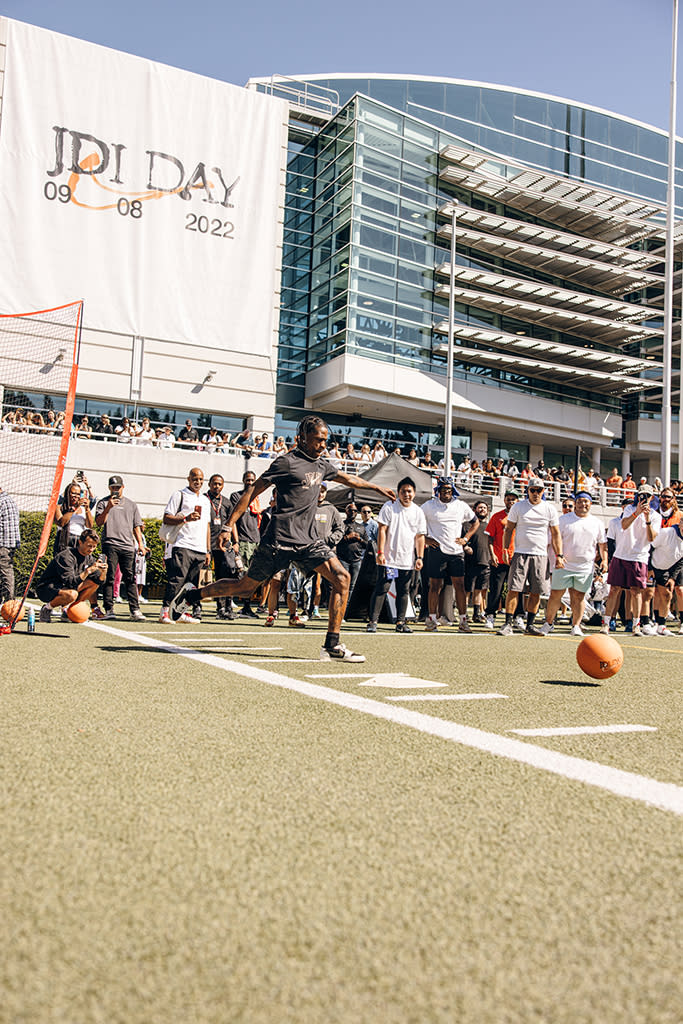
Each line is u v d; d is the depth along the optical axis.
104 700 3.94
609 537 11.79
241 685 4.57
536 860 2.01
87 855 1.93
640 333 41.56
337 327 32.97
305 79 36.94
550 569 10.59
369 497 12.73
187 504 9.16
